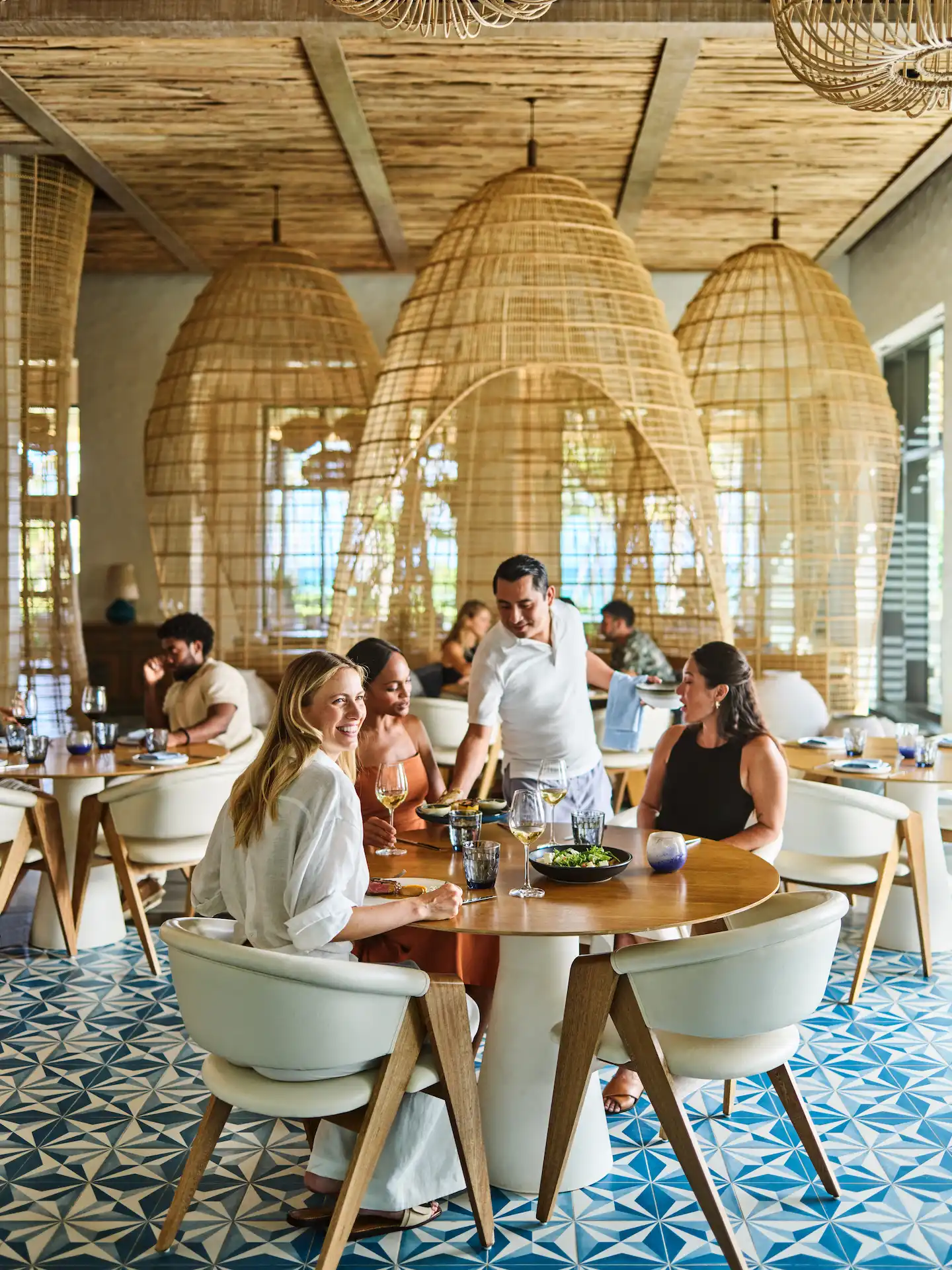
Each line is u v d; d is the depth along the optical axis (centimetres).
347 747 237
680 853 264
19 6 522
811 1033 362
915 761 430
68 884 440
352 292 1004
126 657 998
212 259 956
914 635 968
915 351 938
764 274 774
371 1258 241
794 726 578
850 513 792
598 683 391
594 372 619
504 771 378
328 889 221
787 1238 247
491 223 632
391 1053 223
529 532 918
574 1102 242
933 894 436
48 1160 285
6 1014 381
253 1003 210
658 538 857
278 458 838
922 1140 293
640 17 523
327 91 604
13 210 680
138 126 653
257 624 848
